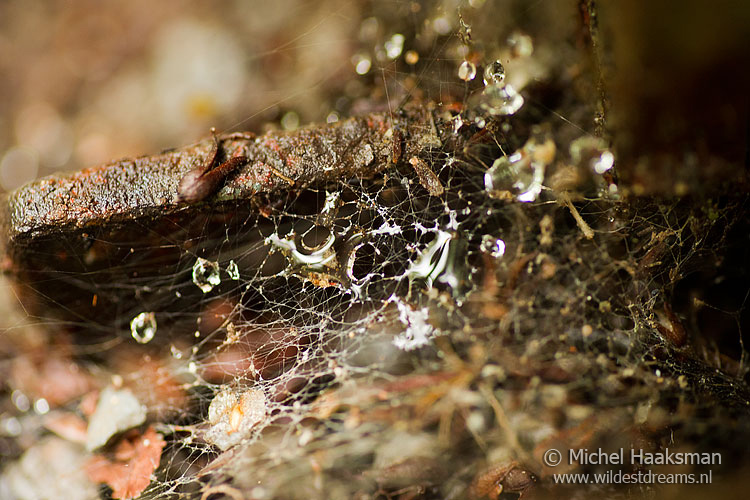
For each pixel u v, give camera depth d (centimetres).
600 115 34
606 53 35
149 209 34
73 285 34
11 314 35
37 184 34
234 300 35
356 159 34
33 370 36
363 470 34
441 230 34
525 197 34
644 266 34
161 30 41
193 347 35
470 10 36
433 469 34
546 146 34
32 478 35
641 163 34
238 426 34
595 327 35
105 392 35
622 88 35
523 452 34
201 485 34
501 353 35
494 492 33
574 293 35
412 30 37
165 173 34
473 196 34
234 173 34
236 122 37
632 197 34
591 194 34
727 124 35
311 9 39
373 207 34
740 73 35
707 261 34
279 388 35
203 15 41
